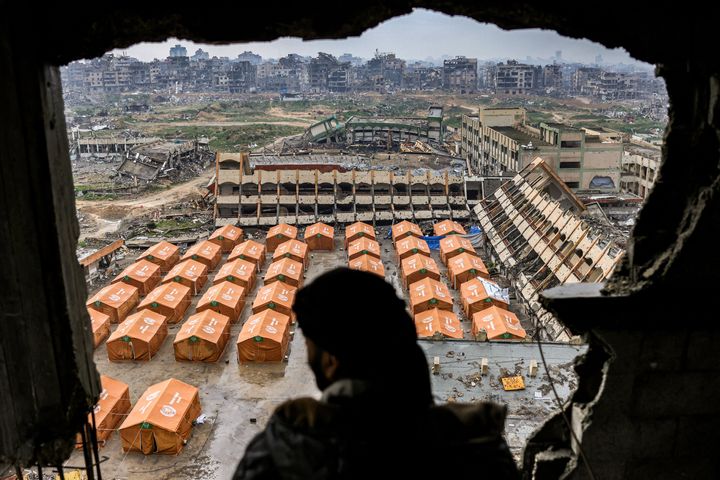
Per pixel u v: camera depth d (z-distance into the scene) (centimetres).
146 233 5531
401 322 278
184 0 566
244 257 4416
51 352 592
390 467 249
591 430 669
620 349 650
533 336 3225
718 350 657
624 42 623
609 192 6184
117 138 11412
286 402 271
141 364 3123
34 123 546
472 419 273
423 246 4497
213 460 2366
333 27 584
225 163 5938
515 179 4994
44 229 568
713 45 598
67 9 545
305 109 19600
